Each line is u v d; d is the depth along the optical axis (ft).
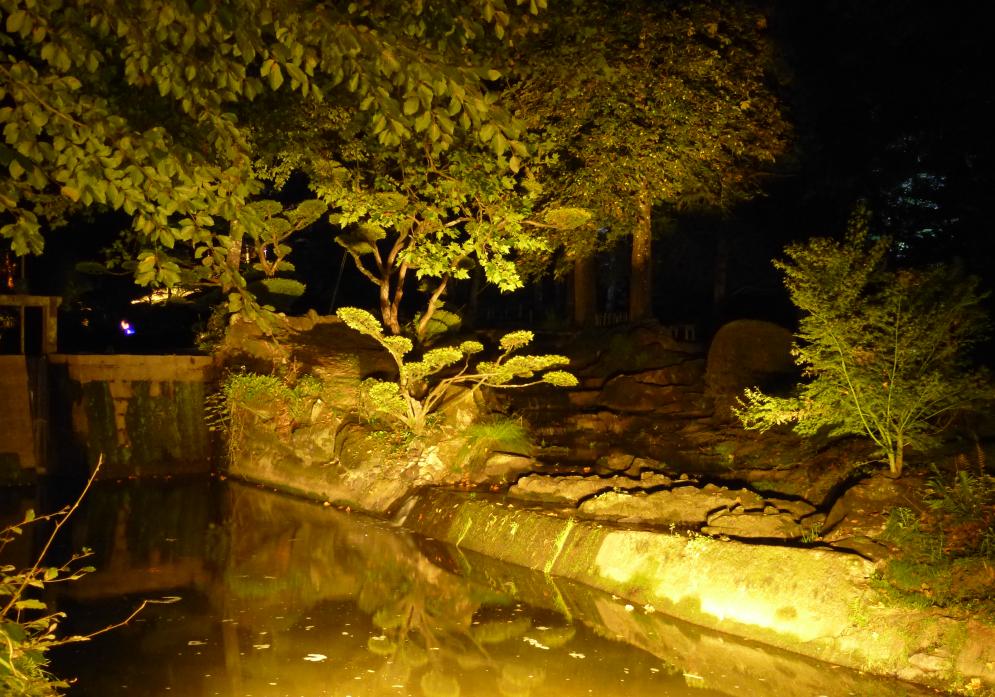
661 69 44.98
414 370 42.78
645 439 45.80
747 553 27.76
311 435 48.34
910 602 24.41
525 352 61.67
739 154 51.01
